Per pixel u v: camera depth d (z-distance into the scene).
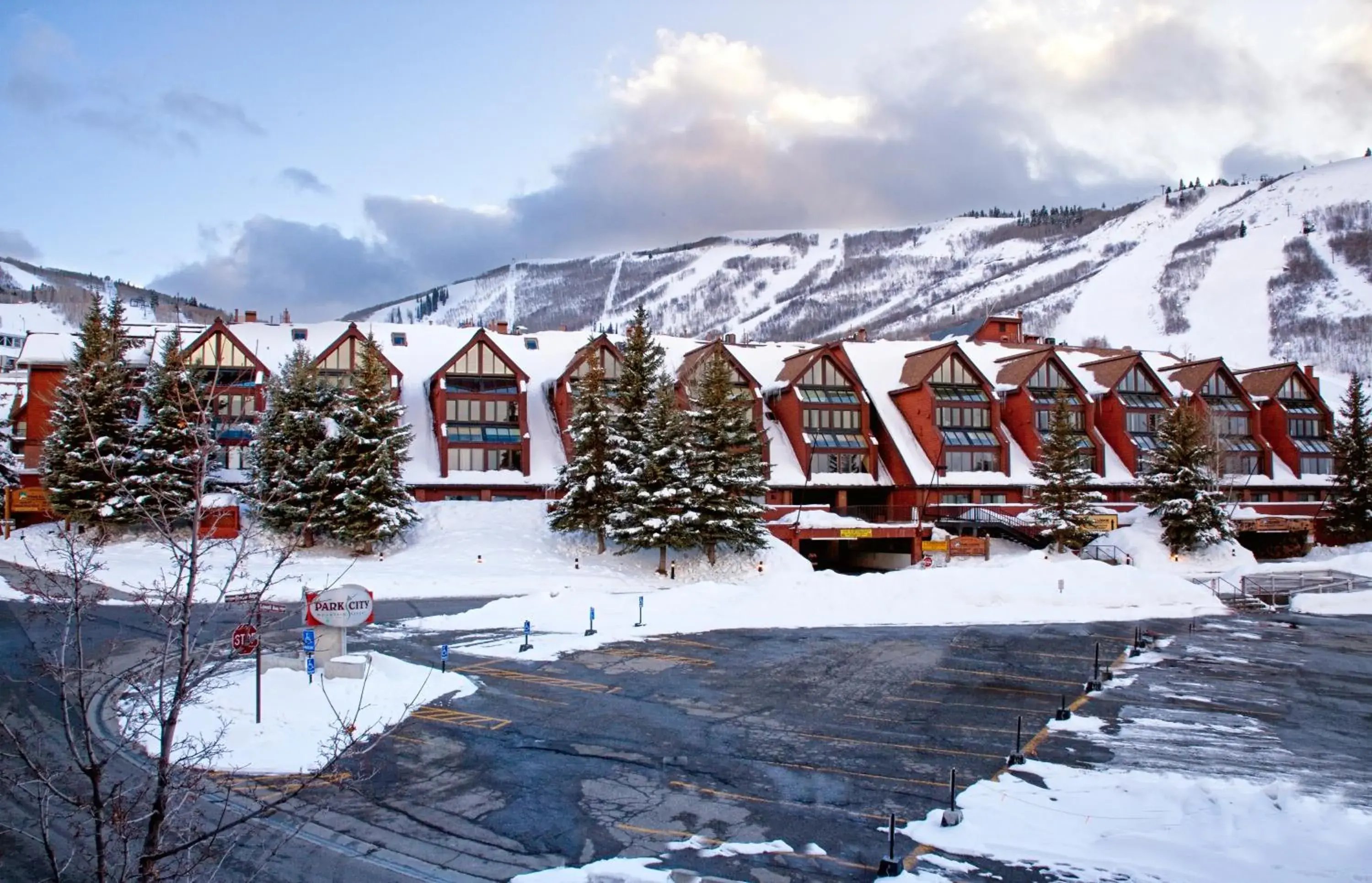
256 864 14.77
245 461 54.16
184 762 10.26
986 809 17.56
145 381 55.41
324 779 17.39
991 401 72.06
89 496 51.78
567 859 15.39
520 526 56.81
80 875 13.76
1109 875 14.42
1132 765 20.44
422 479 62.00
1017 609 42.12
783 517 63.06
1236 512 72.12
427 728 22.59
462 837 16.22
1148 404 77.81
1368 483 72.25
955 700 26.25
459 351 65.44
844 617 39.66
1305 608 45.22
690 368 69.50
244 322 76.12
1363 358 194.38
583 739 22.06
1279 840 14.95
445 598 43.44
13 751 19.23
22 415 69.56
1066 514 61.47
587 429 53.84
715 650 32.94
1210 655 33.25
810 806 17.86
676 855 15.56
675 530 51.56
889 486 69.62
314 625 26.41
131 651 29.25
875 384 76.00
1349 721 24.28
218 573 43.88
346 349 65.88
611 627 36.50
